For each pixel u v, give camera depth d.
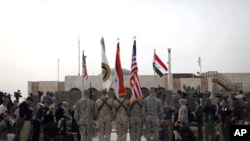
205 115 25.48
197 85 66.81
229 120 23.98
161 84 65.56
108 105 20.52
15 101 27.22
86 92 20.83
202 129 26.77
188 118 26.77
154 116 20.44
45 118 23.25
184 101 25.14
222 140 24.81
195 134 27.38
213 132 25.47
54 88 69.06
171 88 63.66
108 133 20.55
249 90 68.62
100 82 67.94
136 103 20.56
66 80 68.81
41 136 24.34
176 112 26.52
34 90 69.19
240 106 24.03
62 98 48.41
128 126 20.94
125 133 20.58
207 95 41.72
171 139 25.70
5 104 26.20
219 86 67.56
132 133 20.59
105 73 23.55
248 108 22.94
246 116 23.02
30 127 23.09
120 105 20.48
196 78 66.94
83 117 20.62
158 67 37.38
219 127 25.45
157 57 37.44
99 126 20.48
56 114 23.67
